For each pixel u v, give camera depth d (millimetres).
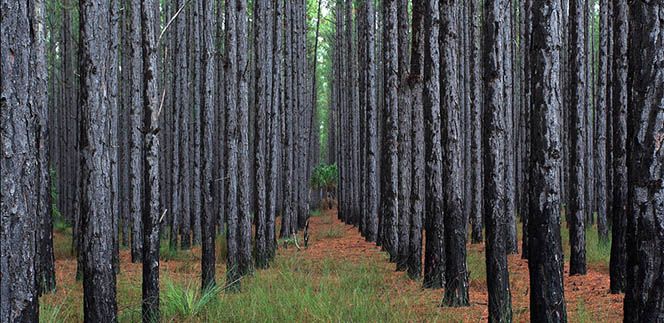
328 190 42312
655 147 4199
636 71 4316
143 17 8375
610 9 14562
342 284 11062
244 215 12492
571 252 11906
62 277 13352
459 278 9094
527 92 16750
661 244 4168
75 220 17547
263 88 14328
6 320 3350
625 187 9773
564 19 20328
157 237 8305
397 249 14883
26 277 3426
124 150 20391
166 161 23781
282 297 9516
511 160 15594
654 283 4168
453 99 9094
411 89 12719
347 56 30406
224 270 14047
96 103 6949
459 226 9109
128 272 13977
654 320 4160
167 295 9250
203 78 11180
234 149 11820
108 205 7055
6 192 3357
